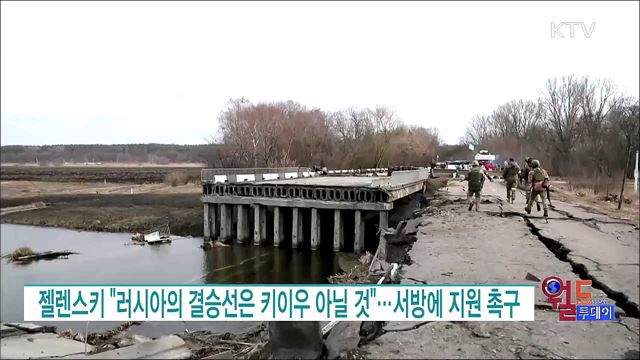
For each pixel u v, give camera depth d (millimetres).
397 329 5566
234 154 58469
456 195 23422
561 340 5117
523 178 25266
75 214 41000
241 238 27141
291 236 28641
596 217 14742
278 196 25984
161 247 27500
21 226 38469
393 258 12633
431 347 4988
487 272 7793
